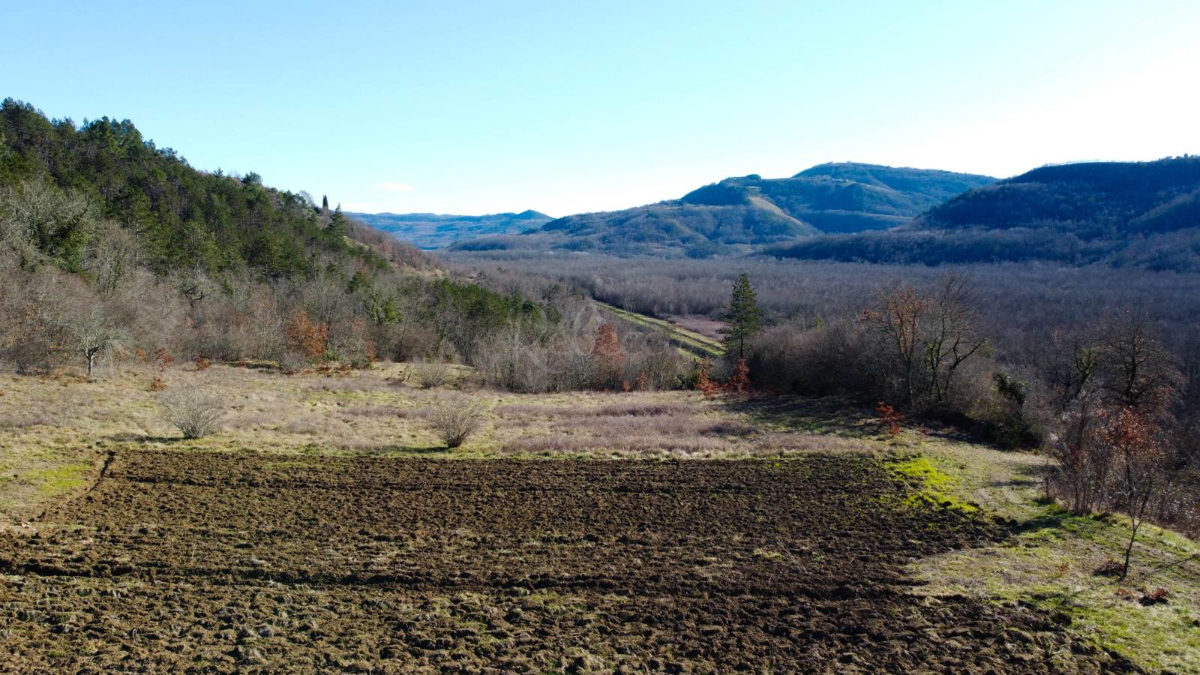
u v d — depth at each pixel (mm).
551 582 14008
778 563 15188
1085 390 36156
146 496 19109
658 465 24125
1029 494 20719
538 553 15750
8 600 12398
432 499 19938
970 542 16500
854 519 18484
